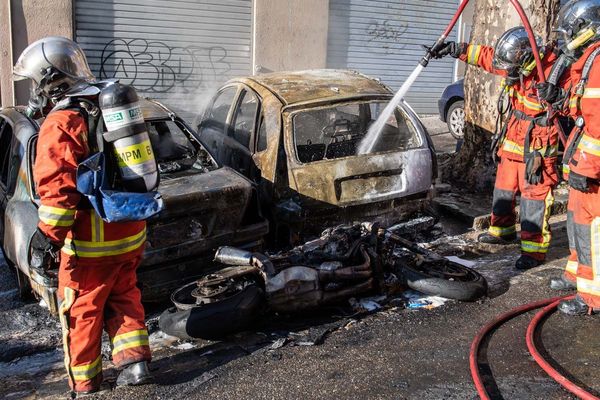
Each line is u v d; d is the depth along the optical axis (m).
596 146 3.88
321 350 3.94
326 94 5.61
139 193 3.14
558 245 5.81
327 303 4.38
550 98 4.43
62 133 2.99
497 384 3.51
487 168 7.08
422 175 5.59
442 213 6.71
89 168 3.02
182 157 5.26
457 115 11.02
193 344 4.10
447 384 3.53
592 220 4.14
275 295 4.18
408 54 13.83
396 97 5.55
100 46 11.02
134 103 3.13
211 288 4.17
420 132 5.73
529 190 5.14
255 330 4.27
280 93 5.60
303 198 5.16
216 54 11.92
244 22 11.98
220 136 6.23
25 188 4.59
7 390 3.60
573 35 4.23
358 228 4.78
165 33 11.44
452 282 4.57
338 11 12.88
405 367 3.71
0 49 9.98
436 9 13.77
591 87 3.83
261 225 4.77
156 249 4.29
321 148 5.91
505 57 4.93
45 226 2.97
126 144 3.10
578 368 3.67
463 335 4.10
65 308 3.30
